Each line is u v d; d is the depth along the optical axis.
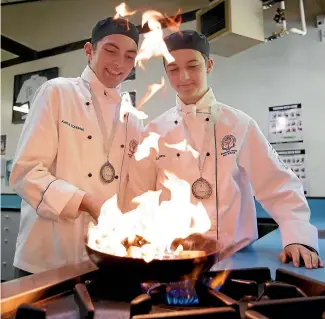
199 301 0.57
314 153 2.17
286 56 2.28
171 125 1.31
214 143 1.23
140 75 2.86
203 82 1.21
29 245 1.26
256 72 2.38
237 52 2.33
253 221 1.25
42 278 0.67
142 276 0.60
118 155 1.34
